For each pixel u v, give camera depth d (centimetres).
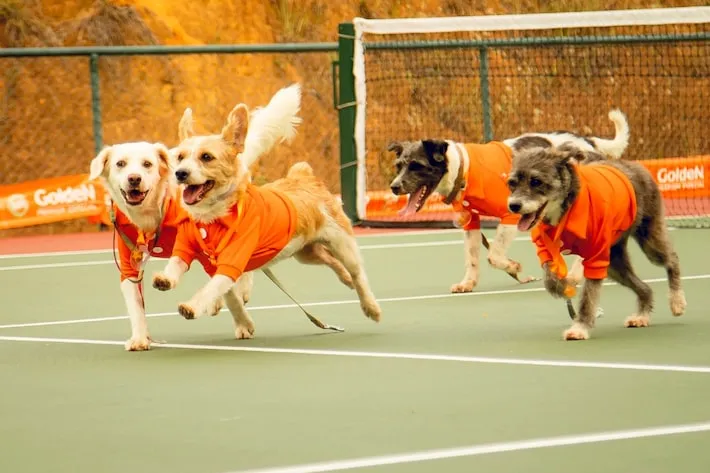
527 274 1430
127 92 2330
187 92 2378
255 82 2466
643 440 688
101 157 999
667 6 3039
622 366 898
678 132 2762
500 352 966
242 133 989
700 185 2170
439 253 1638
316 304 1249
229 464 664
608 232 1007
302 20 2625
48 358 995
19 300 1323
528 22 1873
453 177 1301
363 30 1984
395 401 803
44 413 798
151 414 786
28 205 1942
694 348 959
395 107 2542
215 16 2530
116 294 1349
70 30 2383
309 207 1048
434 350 984
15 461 682
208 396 834
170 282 966
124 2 2433
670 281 1111
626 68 2620
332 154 2445
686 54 2806
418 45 2091
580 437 698
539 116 2689
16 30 2361
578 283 1295
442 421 746
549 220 1016
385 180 2430
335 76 2011
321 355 976
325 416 766
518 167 999
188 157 969
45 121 2250
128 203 987
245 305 1255
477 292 1312
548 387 834
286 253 1040
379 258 1602
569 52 2772
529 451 673
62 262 1630
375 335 1065
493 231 1861
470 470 641
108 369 941
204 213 981
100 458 684
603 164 1075
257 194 1004
